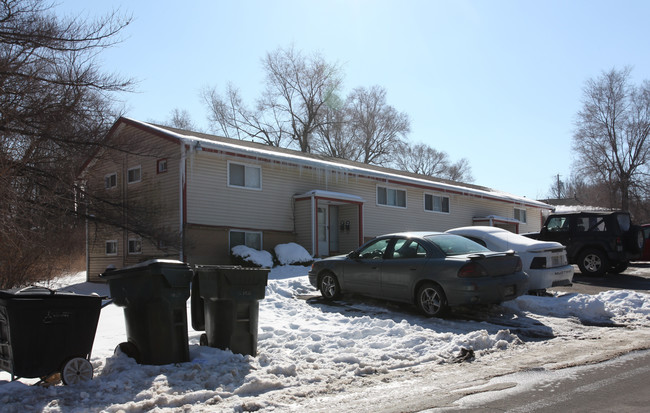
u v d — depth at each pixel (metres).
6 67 12.77
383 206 23.14
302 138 46.41
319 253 20.45
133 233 17.80
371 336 8.14
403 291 9.91
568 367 6.43
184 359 6.54
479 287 8.95
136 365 6.28
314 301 11.31
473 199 28.67
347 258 11.07
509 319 9.50
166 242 15.84
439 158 62.94
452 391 5.55
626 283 14.49
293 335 8.20
